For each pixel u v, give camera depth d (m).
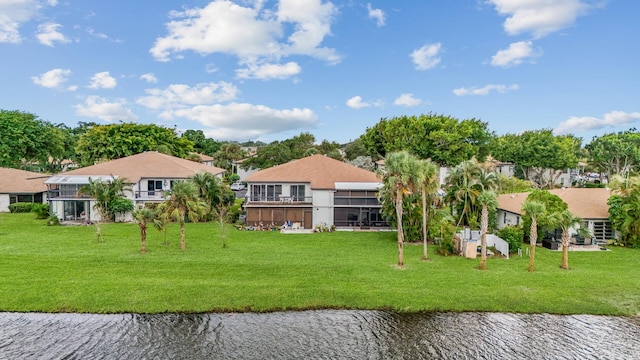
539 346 19.64
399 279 27.30
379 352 19.05
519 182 63.81
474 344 19.80
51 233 41.44
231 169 100.94
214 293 24.56
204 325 21.38
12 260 29.75
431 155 73.00
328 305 23.61
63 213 50.59
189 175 55.06
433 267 30.16
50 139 77.56
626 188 37.78
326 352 19.02
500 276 27.89
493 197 29.53
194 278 26.86
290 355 18.72
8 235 39.97
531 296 24.61
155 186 54.97
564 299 24.23
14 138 70.88
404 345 19.69
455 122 73.75
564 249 29.81
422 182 31.05
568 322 21.94
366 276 27.83
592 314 22.75
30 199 59.28
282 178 51.28
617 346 19.62
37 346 19.11
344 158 98.00
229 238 40.34
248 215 48.94
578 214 38.97
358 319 22.20
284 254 33.53
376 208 49.22
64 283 25.44
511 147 87.75
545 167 84.06
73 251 32.88
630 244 37.56
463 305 23.58
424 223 32.50
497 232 36.94
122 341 19.69
